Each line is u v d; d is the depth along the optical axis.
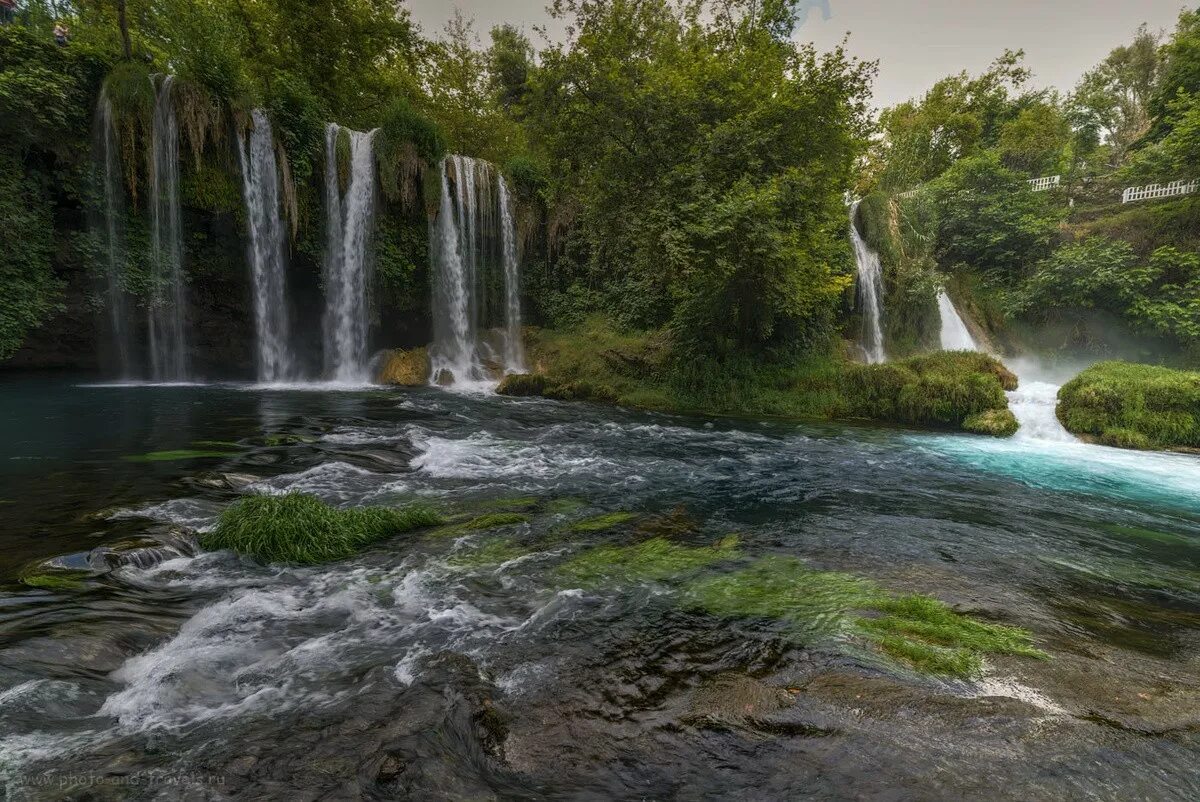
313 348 20.73
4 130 13.53
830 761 2.44
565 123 17.91
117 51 17.06
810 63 15.66
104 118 14.94
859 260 21.06
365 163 19.84
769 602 4.16
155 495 6.22
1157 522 6.90
